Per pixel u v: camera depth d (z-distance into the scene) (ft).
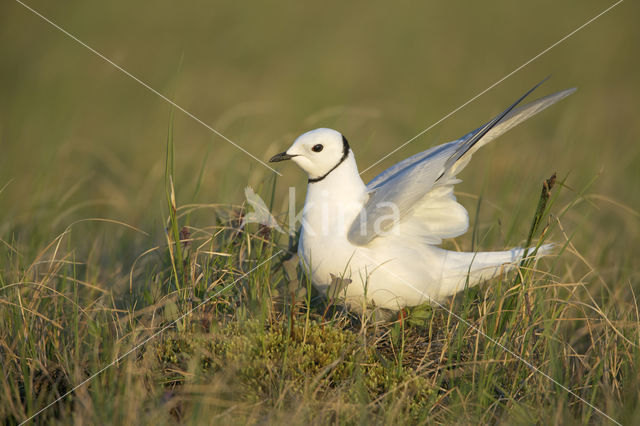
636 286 34.58
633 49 101.30
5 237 35.35
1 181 43.50
